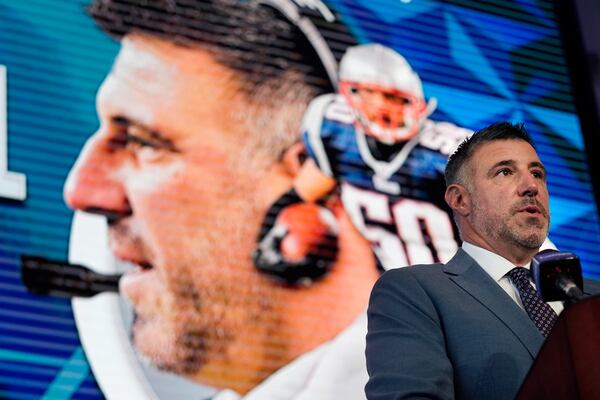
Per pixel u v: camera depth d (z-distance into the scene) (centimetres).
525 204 233
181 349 368
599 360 170
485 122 459
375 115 436
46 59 396
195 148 401
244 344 377
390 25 461
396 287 222
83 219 374
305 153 417
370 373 212
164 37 416
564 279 204
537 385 174
